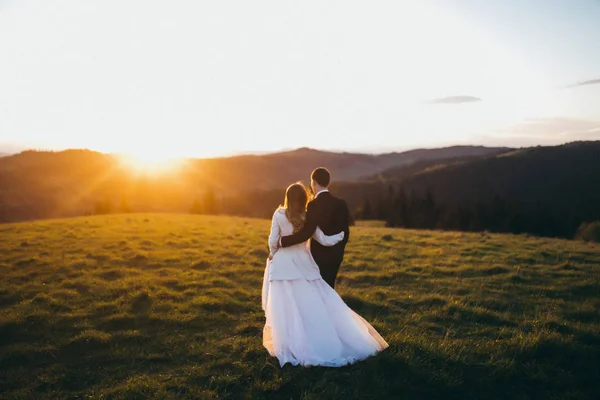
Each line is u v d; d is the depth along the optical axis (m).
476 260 13.23
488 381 5.47
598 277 11.05
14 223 23.56
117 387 5.32
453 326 7.58
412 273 11.50
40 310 7.92
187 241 16.11
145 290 9.15
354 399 4.95
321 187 6.43
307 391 4.96
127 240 16.19
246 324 7.55
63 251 13.79
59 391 5.30
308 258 6.18
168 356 6.26
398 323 7.71
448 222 86.56
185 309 8.21
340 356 5.72
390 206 107.00
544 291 9.91
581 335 7.03
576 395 5.20
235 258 13.30
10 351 6.32
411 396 5.16
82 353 6.40
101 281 10.13
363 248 15.55
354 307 8.67
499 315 8.09
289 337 5.74
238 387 5.28
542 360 6.12
